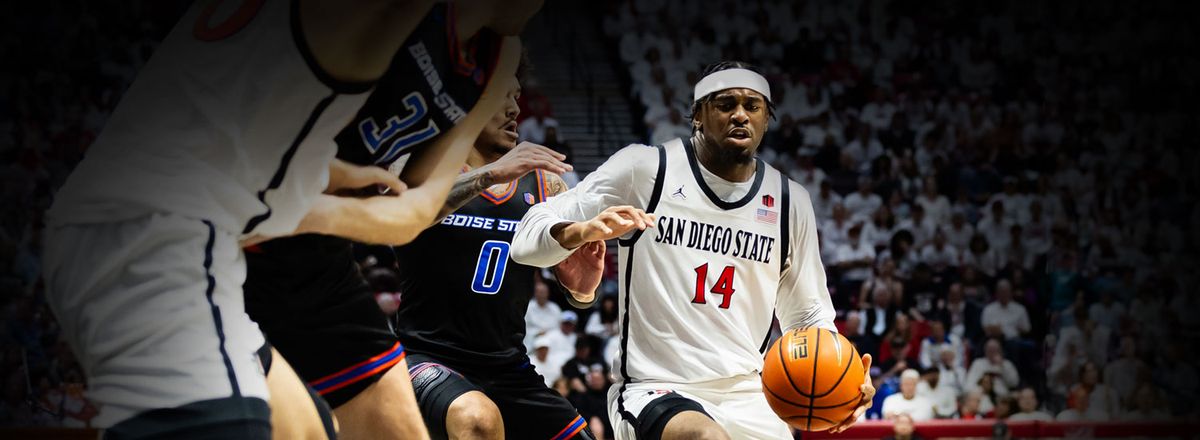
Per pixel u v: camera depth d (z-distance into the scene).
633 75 14.74
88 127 12.29
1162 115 14.77
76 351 2.12
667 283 3.77
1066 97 15.02
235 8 2.21
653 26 15.52
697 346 3.75
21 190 11.05
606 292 9.92
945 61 15.51
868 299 10.75
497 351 3.99
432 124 2.38
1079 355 10.84
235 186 2.15
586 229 3.28
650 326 3.77
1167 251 12.91
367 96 2.21
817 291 3.99
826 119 14.05
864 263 11.88
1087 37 15.73
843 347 3.50
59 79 12.73
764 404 3.81
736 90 3.75
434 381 3.72
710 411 3.69
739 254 3.82
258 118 2.13
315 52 2.12
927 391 9.55
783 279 4.00
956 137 14.05
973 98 14.75
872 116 14.22
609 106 14.93
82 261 2.09
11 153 11.48
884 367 10.05
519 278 4.02
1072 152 14.24
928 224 12.27
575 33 16.41
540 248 3.44
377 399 2.93
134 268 2.07
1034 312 11.09
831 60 15.20
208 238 2.11
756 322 3.90
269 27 2.14
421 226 2.46
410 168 2.51
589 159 13.98
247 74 2.13
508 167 2.99
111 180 2.12
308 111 2.16
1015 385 9.98
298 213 2.24
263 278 2.74
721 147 3.75
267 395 2.13
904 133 13.90
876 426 8.66
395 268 9.94
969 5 15.98
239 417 2.03
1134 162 14.20
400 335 4.00
